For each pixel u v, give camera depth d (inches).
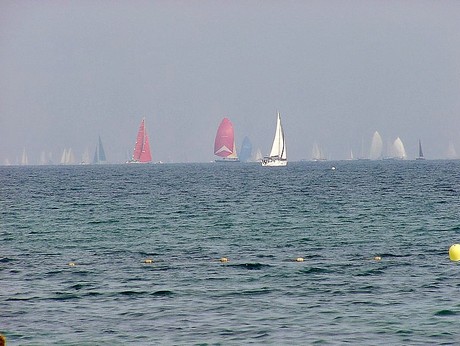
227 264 6456.7
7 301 5022.1
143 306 4857.3
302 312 4648.1
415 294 5108.3
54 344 4028.1
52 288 5452.8
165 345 3993.6
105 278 5826.8
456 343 3976.4
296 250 7342.5
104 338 4128.9
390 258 6692.9
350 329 4256.9
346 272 5969.5
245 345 3981.3
